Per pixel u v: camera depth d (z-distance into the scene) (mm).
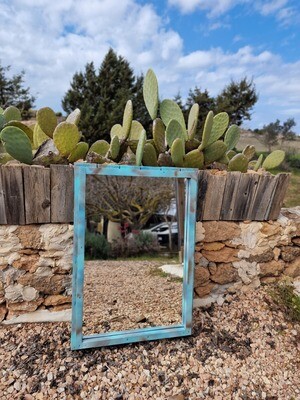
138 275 2961
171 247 4469
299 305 1983
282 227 2072
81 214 1447
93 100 13422
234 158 2014
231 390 1451
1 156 1814
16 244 1451
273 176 1950
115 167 1500
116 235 4785
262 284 2072
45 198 1448
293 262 2158
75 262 1449
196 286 1860
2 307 1483
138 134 2184
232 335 1750
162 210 4578
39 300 1523
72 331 1457
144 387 1395
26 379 1318
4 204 1394
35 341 1470
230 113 14289
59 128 1568
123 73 13711
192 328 1742
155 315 1854
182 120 2115
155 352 1581
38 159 1613
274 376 1564
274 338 1775
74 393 1307
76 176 1425
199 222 1824
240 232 1942
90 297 2107
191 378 1476
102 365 1449
